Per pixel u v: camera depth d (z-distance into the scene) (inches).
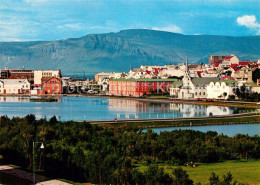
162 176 4010.8
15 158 5226.4
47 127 6604.3
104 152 4771.2
